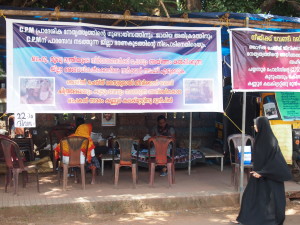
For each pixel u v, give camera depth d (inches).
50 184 293.9
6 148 261.7
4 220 231.6
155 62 257.6
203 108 263.7
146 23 302.0
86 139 275.6
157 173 337.1
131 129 382.3
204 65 263.7
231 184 296.2
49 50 243.3
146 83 256.7
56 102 244.5
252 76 263.1
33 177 318.0
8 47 237.3
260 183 221.6
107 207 249.8
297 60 269.7
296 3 434.9
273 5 459.2
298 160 309.3
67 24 245.1
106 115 380.2
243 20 267.0
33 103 241.1
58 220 236.1
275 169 212.8
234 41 261.6
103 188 282.8
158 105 258.5
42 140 372.5
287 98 312.3
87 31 248.2
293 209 271.3
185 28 260.8
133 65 255.0
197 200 264.4
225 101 374.9
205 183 301.3
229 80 375.9
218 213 256.7
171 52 259.6
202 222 238.2
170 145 321.4
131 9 354.9
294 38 268.8
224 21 264.2
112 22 296.2
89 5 362.9
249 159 279.6
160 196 260.7
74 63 247.0
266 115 312.3
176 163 339.9
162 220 241.0
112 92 252.5
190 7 386.6
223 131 370.0
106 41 251.0
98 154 335.3
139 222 236.4
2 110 385.1
